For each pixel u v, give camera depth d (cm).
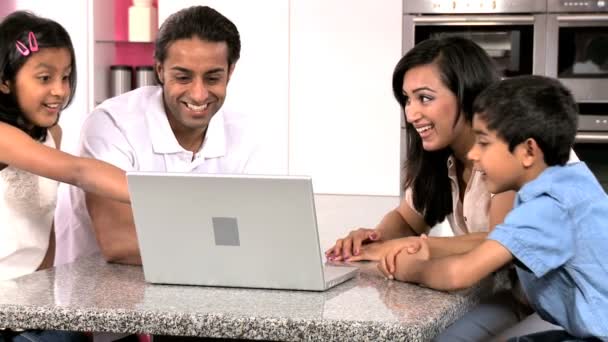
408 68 234
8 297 185
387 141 526
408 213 262
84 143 253
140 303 180
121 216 225
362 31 521
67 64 223
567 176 194
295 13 528
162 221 195
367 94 525
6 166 226
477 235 225
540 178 194
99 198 228
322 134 531
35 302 180
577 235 191
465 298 190
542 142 193
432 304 181
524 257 187
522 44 504
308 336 167
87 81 546
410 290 195
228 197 189
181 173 190
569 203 190
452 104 230
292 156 535
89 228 275
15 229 229
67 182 214
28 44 215
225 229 192
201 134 257
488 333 214
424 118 232
